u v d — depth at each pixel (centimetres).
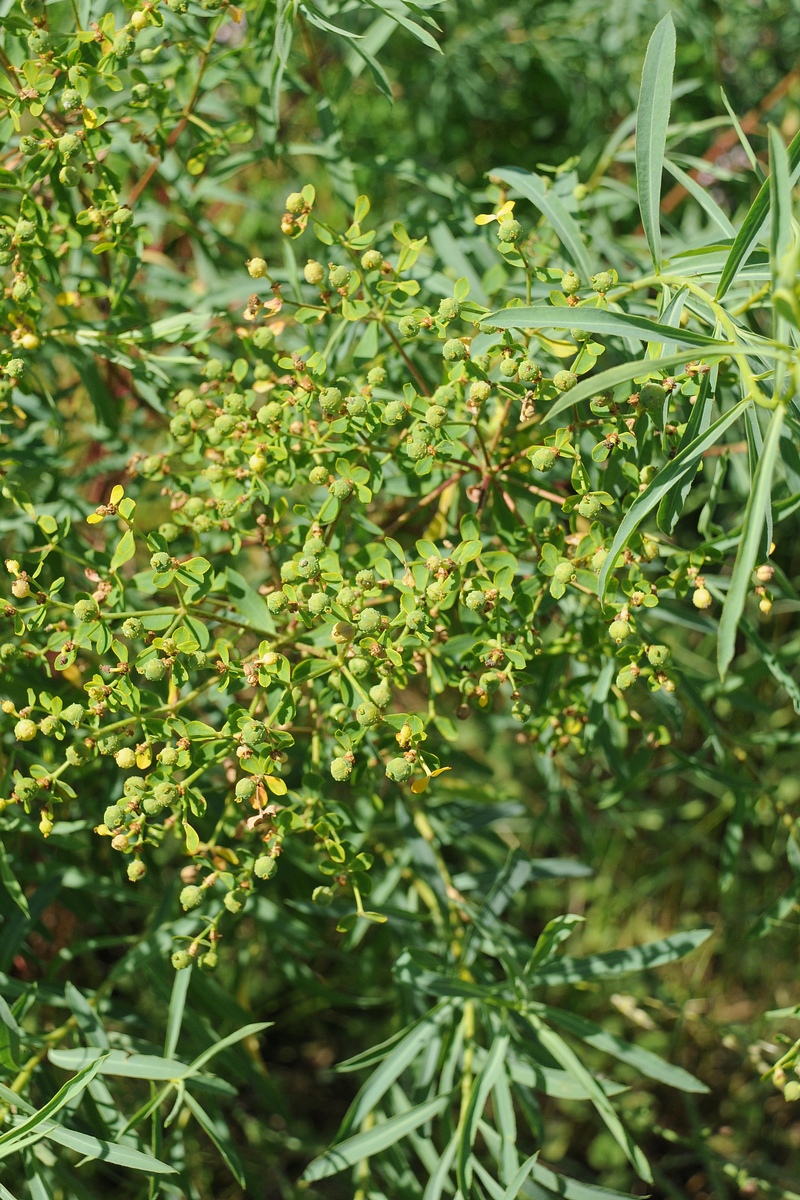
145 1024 79
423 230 81
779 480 81
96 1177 89
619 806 91
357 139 103
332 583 72
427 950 80
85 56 75
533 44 98
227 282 84
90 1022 75
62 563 80
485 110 105
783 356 67
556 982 77
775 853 101
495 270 77
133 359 77
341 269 72
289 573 71
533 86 106
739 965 108
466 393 75
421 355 82
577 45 97
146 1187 80
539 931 113
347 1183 93
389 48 100
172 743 71
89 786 82
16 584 71
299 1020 108
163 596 84
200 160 78
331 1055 110
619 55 96
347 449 73
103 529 85
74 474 88
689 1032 106
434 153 102
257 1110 100
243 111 86
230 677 72
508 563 72
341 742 71
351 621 71
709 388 71
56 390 86
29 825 76
